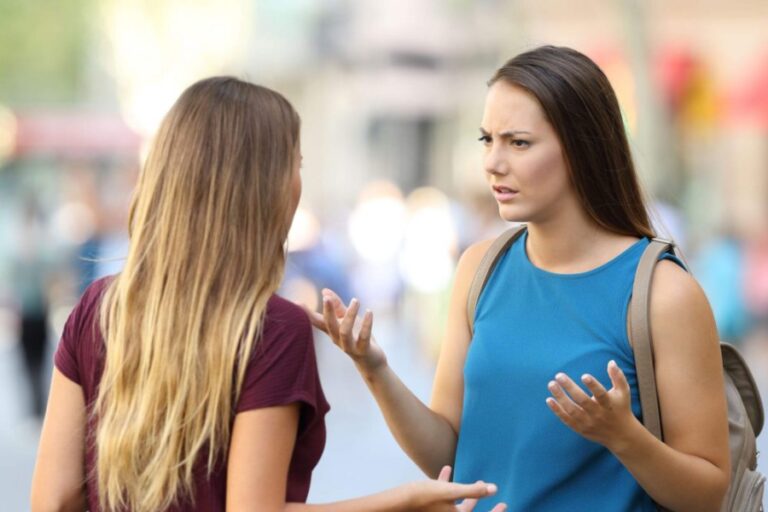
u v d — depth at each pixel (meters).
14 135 73.94
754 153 50.38
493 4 86.75
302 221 29.86
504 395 7.43
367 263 51.47
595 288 7.34
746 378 7.73
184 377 6.70
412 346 42.97
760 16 50.59
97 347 7.09
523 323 7.49
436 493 6.75
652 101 34.94
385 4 98.56
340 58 103.94
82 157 73.62
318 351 32.59
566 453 7.24
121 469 6.77
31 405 28.34
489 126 7.40
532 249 7.62
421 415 7.77
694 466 7.02
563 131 7.27
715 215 48.91
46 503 7.08
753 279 40.44
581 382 7.23
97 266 25.83
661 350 7.17
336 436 27.58
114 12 86.25
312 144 110.81
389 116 103.31
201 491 6.70
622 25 35.25
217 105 7.00
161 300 6.82
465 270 7.95
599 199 7.38
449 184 98.25
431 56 97.56
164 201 6.92
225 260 6.84
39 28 82.38
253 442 6.65
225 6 91.69
